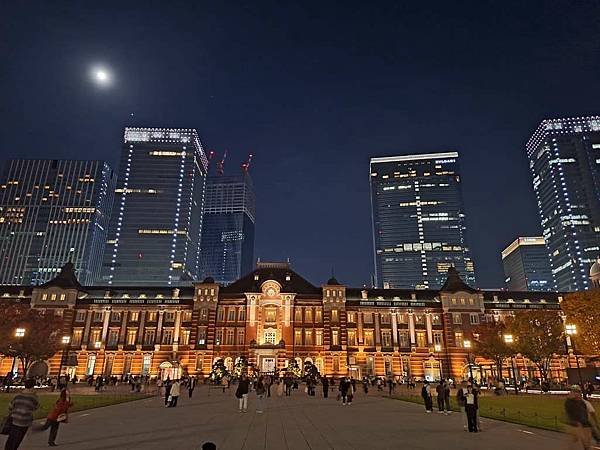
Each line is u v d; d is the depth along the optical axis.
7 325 71.56
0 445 19.70
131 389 67.75
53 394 54.38
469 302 98.75
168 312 97.44
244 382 36.06
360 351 94.94
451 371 93.75
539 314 78.69
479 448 19.58
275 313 96.50
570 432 16.16
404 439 21.80
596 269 101.81
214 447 9.66
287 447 19.22
